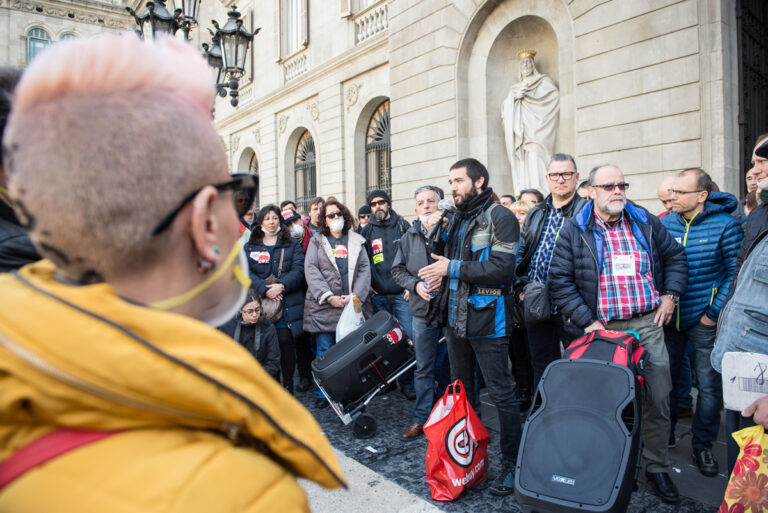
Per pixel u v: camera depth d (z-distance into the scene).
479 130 8.59
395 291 4.78
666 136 6.07
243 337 3.75
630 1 6.35
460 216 3.01
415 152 9.53
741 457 1.87
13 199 0.55
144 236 0.53
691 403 3.89
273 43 15.05
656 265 2.88
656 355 2.72
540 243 3.74
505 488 2.72
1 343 0.49
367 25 11.40
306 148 14.43
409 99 9.64
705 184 3.15
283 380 4.58
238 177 0.64
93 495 0.47
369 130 11.99
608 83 6.62
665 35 6.05
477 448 2.78
